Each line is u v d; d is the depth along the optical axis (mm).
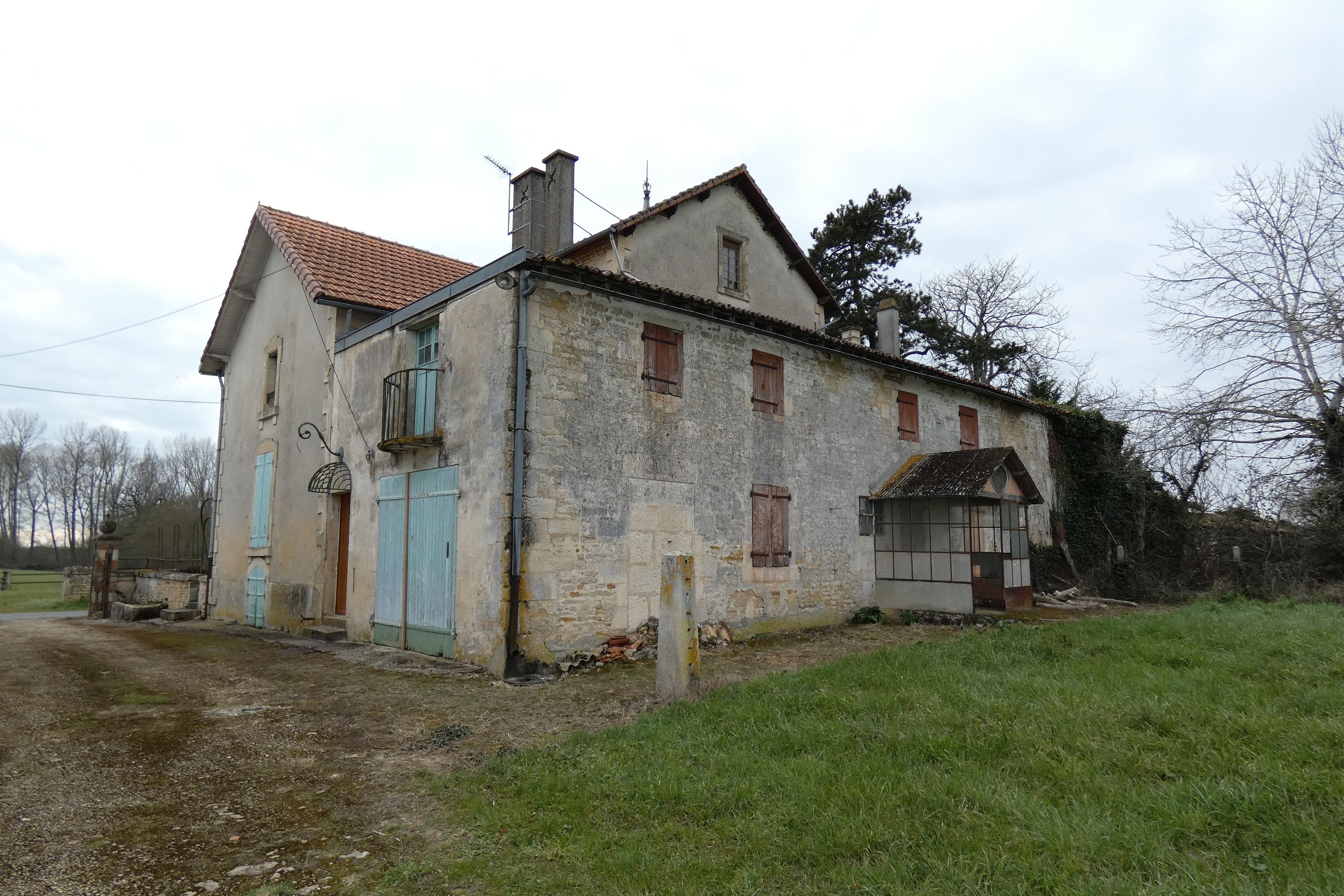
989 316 29234
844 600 11977
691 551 9703
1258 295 14492
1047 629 8539
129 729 5734
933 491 11992
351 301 11617
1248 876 2721
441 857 3445
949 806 3416
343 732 5609
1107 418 18984
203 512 16688
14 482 48156
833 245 27062
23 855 3518
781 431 11281
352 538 10531
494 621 7840
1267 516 14734
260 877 3295
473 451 8477
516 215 12773
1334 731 4035
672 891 2922
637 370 9328
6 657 9516
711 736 4707
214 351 16062
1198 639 7203
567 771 4363
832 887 2881
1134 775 3734
